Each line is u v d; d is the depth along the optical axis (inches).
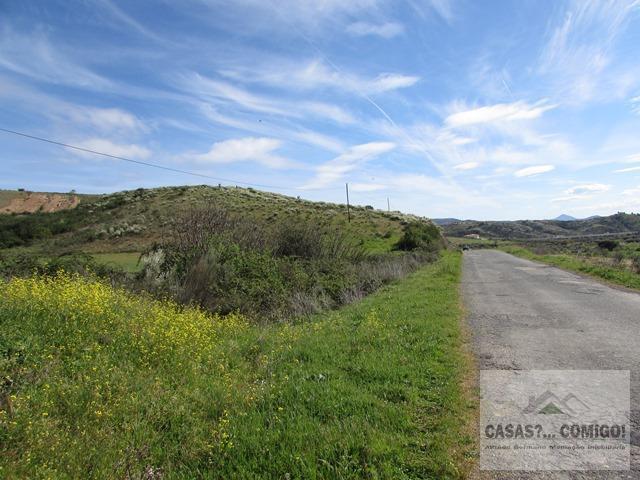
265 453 139.6
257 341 278.2
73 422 157.5
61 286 343.0
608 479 127.8
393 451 138.3
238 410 170.4
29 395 167.0
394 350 251.1
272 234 671.1
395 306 410.9
